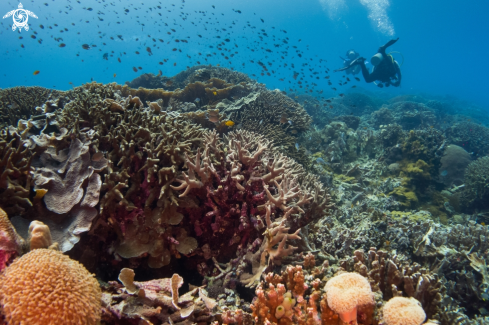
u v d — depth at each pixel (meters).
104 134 3.35
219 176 3.16
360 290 1.81
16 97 6.08
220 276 3.10
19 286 1.28
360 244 3.99
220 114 6.68
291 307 2.13
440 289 2.89
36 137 3.08
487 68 127.75
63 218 2.61
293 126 8.33
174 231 3.13
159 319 2.05
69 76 104.31
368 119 20.05
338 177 9.48
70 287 1.37
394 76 14.59
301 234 3.46
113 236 2.99
